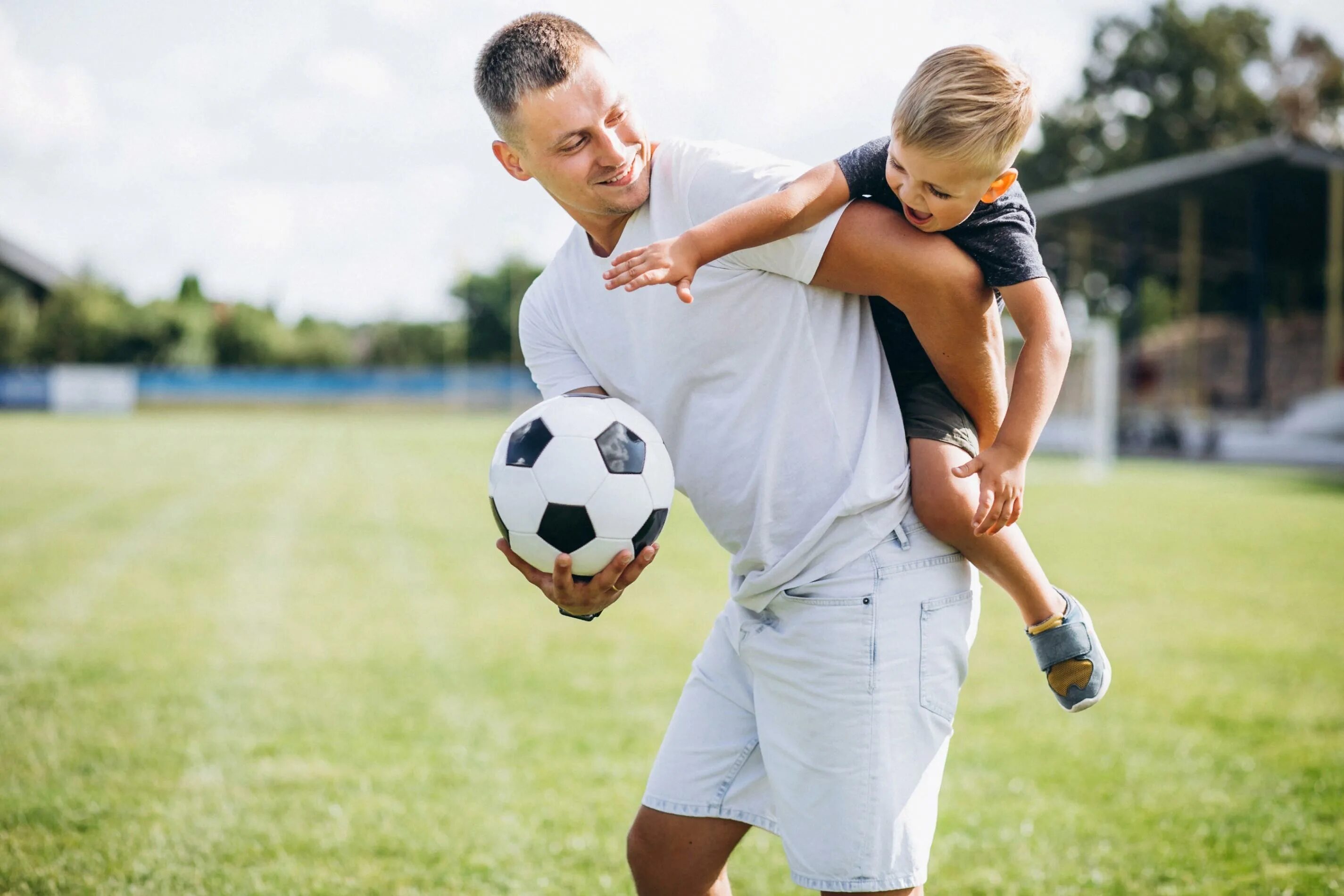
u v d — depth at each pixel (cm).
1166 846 323
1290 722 450
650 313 194
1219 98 3772
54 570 782
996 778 383
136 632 596
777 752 192
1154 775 386
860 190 183
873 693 182
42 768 379
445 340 5016
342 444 2386
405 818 341
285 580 762
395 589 737
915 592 186
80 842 318
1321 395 2447
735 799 203
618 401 206
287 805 350
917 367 199
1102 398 1950
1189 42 3784
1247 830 335
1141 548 933
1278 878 300
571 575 197
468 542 959
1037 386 176
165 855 310
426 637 596
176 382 4153
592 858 313
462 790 366
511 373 4488
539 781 376
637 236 195
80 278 4744
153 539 945
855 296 192
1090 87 3991
